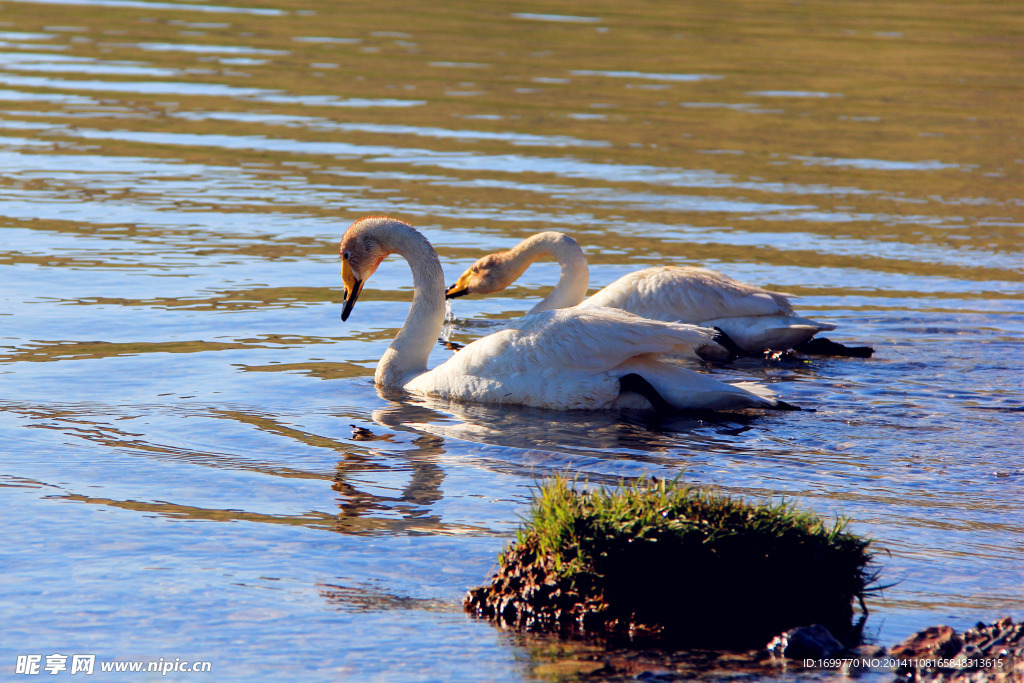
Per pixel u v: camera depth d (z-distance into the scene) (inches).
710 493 323.6
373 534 348.5
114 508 364.8
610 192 973.8
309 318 637.9
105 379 514.3
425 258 553.9
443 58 1505.9
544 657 275.3
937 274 772.6
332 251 782.5
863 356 599.5
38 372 518.9
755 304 628.1
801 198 978.1
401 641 282.4
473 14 1863.9
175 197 902.4
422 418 481.1
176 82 1307.8
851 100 1373.0
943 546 348.2
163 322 611.5
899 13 2062.0
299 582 314.0
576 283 655.8
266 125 1151.0
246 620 291.9
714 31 1806.1
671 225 883.4
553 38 1686.8
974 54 1696.6
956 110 1348.4
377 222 564.7
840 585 297.1
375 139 1116.5
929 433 469.4
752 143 1167.6
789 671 268.4
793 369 582.2
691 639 287.3
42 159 993.5
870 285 743.1
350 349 588.7
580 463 423.5
